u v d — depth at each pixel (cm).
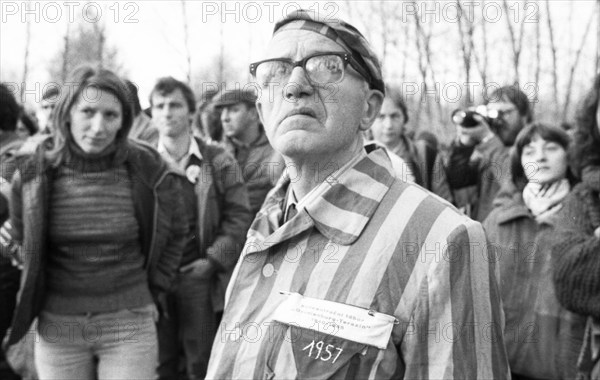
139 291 263
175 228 276
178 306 321
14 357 312
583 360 240
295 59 127
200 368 321
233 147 341
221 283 319
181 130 314
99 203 254
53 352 257
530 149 272
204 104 357
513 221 271
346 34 128
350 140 129
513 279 264
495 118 314
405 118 337
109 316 257
